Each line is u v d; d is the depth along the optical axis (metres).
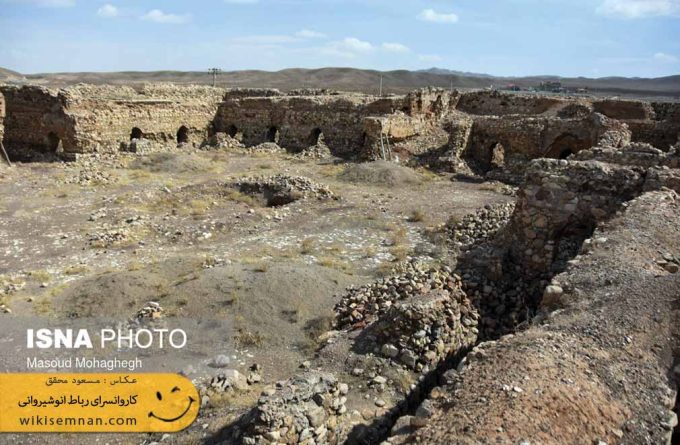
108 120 37.09
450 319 11.31
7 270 17.39
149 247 19.73
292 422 8.03
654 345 7.90
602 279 9.65
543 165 14.92
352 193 26.95
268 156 38.12
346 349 11.30
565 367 7.21
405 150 36.56
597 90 141.25
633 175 14.20
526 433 6.05
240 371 11.52
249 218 22.52
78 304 14.35
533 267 14.55
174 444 9.05
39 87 36.12
